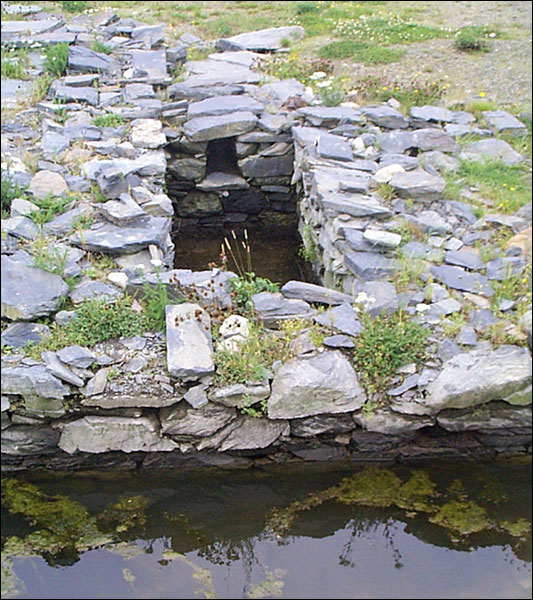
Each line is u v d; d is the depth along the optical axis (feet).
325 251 23.17
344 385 16.60
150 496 16.56
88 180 24.30
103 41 39.14
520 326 18.03
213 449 16.98
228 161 32.12
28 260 19.13
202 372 16.34
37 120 29.37
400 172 24.21
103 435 16.63
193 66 37.78
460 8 49.80
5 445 16.90
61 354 16.76
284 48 41.93
